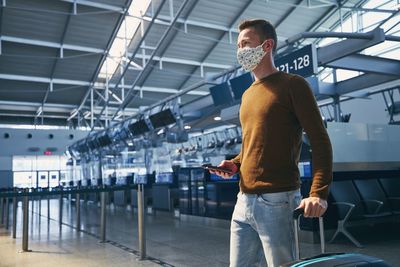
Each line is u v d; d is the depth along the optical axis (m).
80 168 15.31
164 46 12.39
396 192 5.05
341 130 4.90
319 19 11.81
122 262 3.82
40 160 18.19
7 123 18.30
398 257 3.56
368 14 10.88
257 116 1.29
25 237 4.63
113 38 11.77
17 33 11.20
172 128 8.77
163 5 10.18
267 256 1.26
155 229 6.20
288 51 4.85
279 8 11.12
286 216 1.23
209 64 13.39
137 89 14.66
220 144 9.64
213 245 4.59
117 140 10.88
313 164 1.17
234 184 5.77
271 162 1.25
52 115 18.59
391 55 10.02
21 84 14.07
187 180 7.07
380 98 9.80
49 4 10.22
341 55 4.57
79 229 6.33
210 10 11.05
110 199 11.48
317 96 6.69
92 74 13.95
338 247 4.12
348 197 4.50
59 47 11.85
